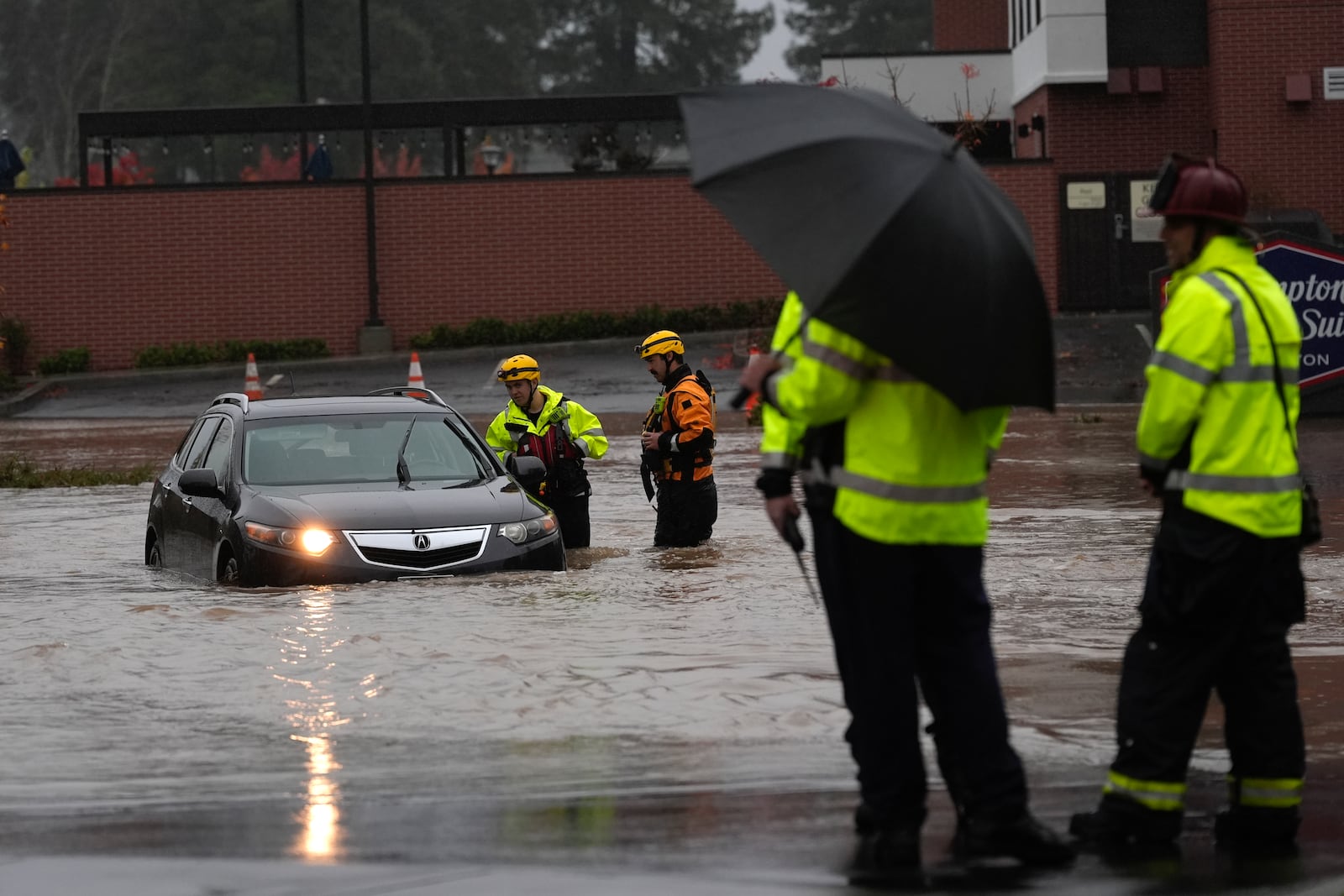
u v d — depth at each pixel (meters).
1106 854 13.38
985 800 13.05
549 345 97.69
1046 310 13.14
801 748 17.06
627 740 17.48
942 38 121.88
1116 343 86.62
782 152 13.16
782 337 13.36
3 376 94.12
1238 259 13.84
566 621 24.53
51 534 39.50
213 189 100.75
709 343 97.50
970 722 13.09
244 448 31.56
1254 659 13.62
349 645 22.48
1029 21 100.00
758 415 65.56
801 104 13.61
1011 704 18.98
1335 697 19.33
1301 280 57.12
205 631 23.61
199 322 101.31
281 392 87.81
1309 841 13.75
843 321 12.48
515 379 33.78
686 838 13.72
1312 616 25.06
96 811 14.94
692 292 100.88
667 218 100.69
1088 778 15.80
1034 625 24.48
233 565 29.44
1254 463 13.41
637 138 114.81
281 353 99.50
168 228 100.88
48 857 13.43
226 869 12.98
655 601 26.45
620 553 33.22
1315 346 57.44
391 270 101.19
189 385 95.06
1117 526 36.19
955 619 13.24
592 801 14.99
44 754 17.19
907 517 12.88
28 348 100.44
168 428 74.12
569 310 101.12
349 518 28.75
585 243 100.88
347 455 31.78
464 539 29.12
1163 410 13.41
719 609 25.75
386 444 32.12
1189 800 15.02
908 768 13.05
